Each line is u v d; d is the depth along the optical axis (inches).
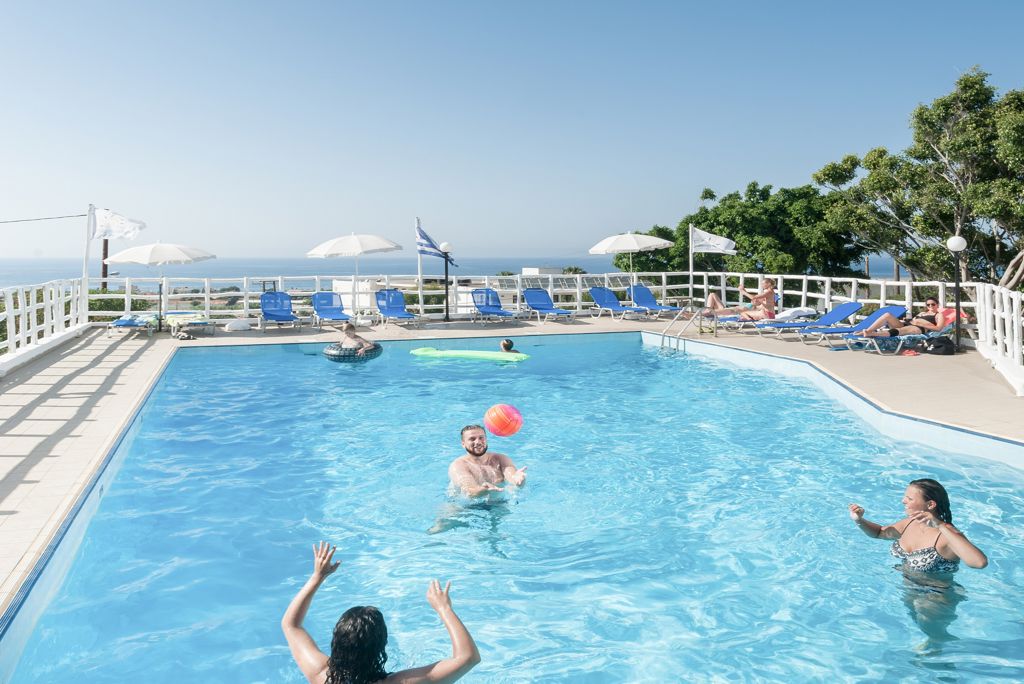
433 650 154.4
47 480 229.8
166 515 231.6
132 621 166.1
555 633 161.6
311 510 236.7
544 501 243.4
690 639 158.4
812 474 266.2
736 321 629.6
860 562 192.7
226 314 696.4
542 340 632.4
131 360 490.0
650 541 211.3
